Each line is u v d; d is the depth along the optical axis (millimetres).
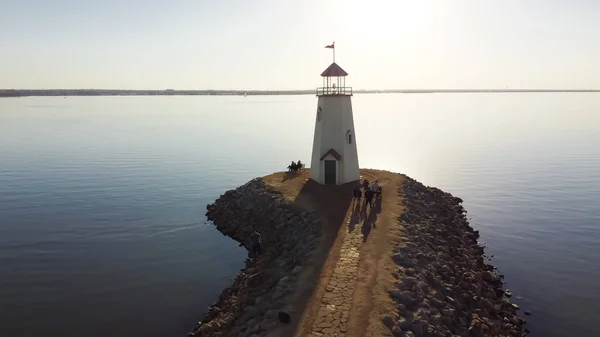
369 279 25125
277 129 176250
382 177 52031
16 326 27781
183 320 28328
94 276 35312
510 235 46438
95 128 168000
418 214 39844
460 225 45594
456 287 27875
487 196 63844
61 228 47281
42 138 132375
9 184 68562
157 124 192500
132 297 31656
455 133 159125
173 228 47188
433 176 80062
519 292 33031
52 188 66000
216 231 46094
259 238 37469
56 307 30250
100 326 27703
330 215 37656
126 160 93812
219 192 64312
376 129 177000
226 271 35969
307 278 25844
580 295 32625
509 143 128375
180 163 91250
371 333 20016
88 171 80062
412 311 22516
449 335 21922
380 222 35188
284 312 21562
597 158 97312
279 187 48062
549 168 86000
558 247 42875
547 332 27500
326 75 47969
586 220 51625
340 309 22141
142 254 39906
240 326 23250
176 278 34781
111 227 47594
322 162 48188
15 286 33469
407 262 27781
